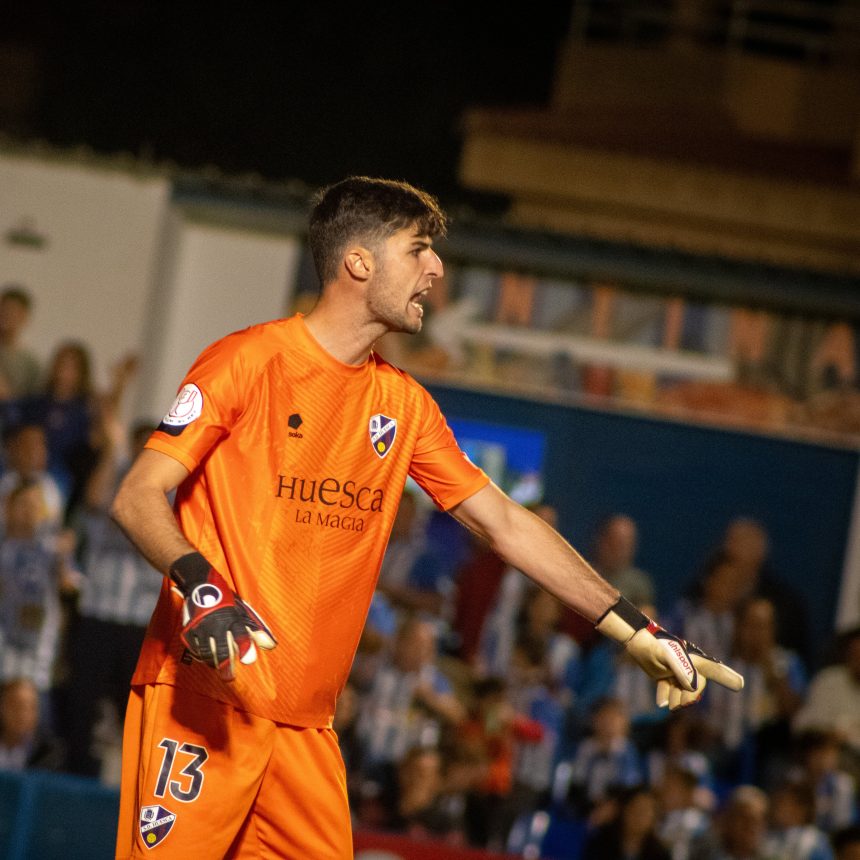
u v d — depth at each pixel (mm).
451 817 26578
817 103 39344
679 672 9234
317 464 9055
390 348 31141
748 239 36094
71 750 28188
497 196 41031
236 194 30578
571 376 31000
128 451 29438
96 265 29828
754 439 30875
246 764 8836
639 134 37344
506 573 29188
